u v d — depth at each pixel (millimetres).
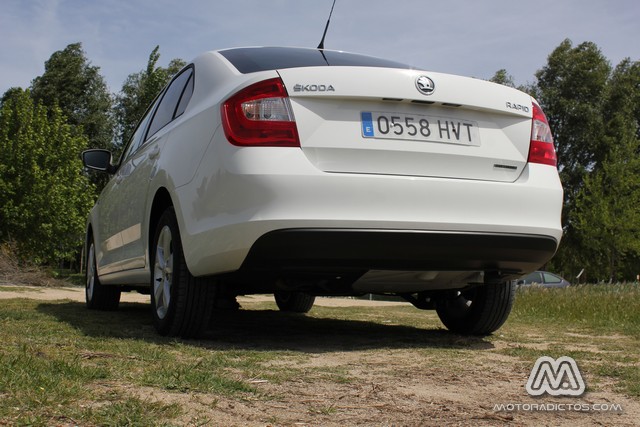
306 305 6582
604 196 34656
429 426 1876
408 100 3248
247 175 3043
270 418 1849
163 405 1823
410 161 3219
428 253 3199
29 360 2186
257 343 3672
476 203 3268
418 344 3789
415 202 3154
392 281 3590
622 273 43031
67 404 1752
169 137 3908
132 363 2521
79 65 41531
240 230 3053
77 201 22422
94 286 5777
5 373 1981
